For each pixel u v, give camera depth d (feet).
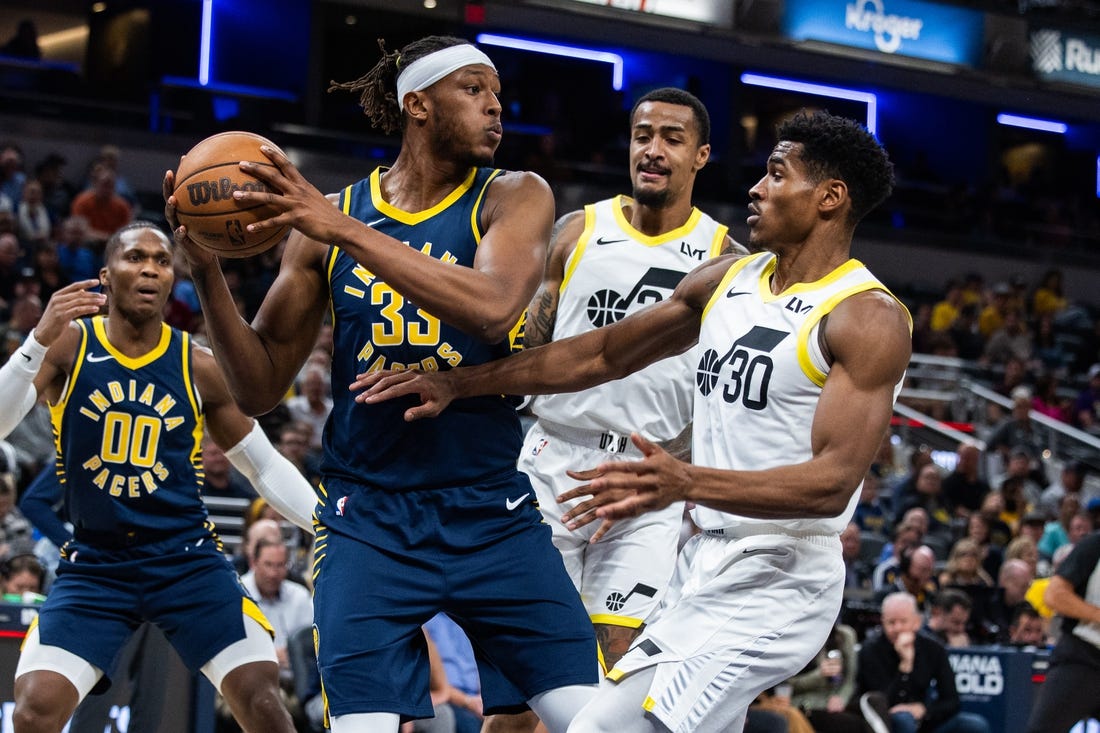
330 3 62.28
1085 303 70.64
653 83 72.74
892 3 65.36
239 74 67.31
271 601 21.13
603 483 9.19
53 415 15.01
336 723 10.36
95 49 64.80
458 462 10.68
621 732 10.44
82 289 14.25
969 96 71.31
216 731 19.95
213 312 10.65
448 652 20.75
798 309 10.51
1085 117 74.69
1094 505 34.35
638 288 15.48
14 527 24.04
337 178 58.75
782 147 10.73
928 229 69.56
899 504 38.19
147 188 54.90
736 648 10.53
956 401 53.06
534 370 10.91
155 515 14.62
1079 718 19.44
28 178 49.70
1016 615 29.19
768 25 63.16
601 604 14.67
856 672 22.30
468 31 67.62
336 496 10.87
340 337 10.82
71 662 14.10
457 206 10.76
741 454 10.66
